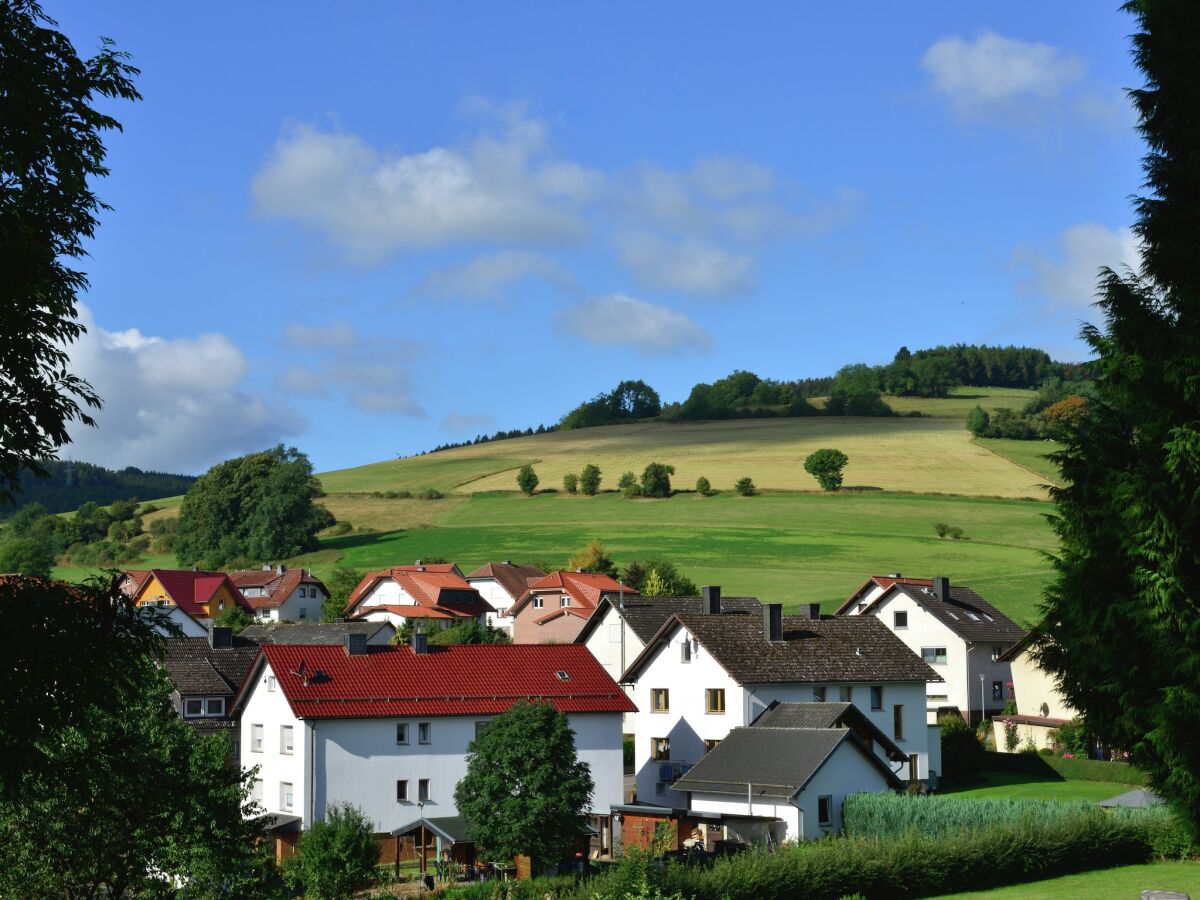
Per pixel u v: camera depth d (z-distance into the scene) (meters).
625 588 116.12
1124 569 25.78
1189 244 25.22
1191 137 25.48
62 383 17.70
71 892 20.56
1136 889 37.81
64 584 17.31
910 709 71.00
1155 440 25.34
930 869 38.56
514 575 134.12
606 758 64.12
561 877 42.34
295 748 57.97
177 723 25.02
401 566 148.75
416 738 59.69
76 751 18.98
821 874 36.47
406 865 57.12
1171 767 24.86
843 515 160.25
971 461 189.25
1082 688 26.72
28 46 17.16
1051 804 48.03
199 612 130.75
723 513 165.62
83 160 17.36
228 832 22.97
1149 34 25.81
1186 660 24.20
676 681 69.88
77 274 17.77
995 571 128.75
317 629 95.44
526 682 64.19
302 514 170.38
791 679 67.38
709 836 56.56
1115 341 26.03
